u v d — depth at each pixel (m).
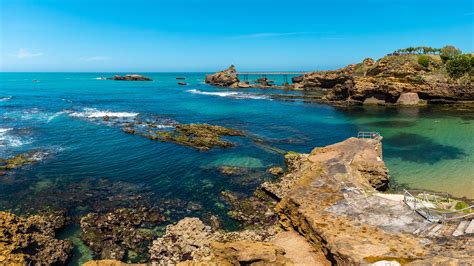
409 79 76.94
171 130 49.00
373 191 20.58
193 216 23.84
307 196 19.73
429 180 29.38
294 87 129.75
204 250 18.52
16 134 46.00
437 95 74.62
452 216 16.66
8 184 28.78
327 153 31.64
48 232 20.28
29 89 119.81
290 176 29.14
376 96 79.00
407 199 19.09
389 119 59.97
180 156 37.28
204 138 43.50
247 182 29.95
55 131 48.25
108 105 77.12
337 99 87.75
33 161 34.72
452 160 34.66
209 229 21.36
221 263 16.39
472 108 69.00
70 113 63.88
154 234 21.42
